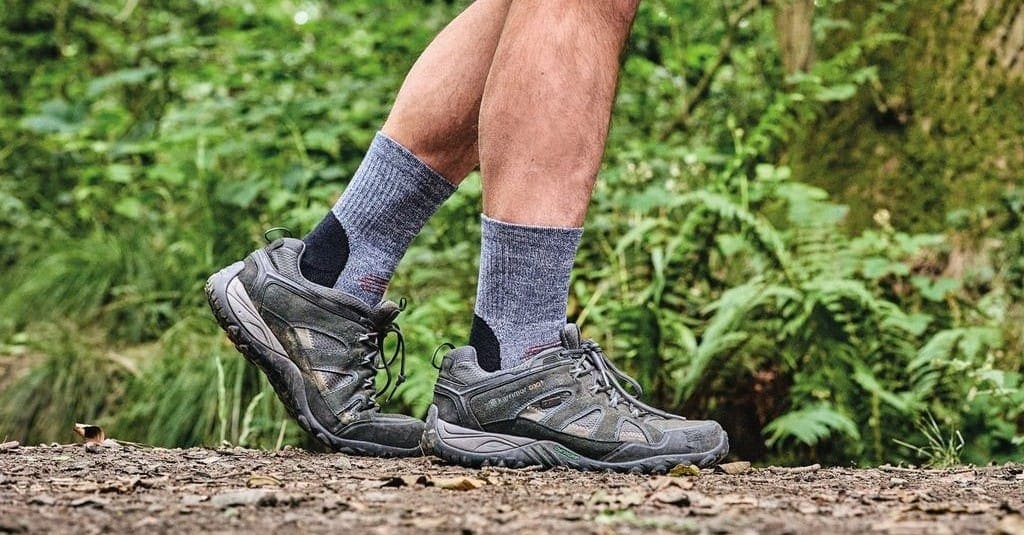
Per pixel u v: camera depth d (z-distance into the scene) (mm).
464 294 4383
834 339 3709
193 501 1491
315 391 2178
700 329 4102
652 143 4781
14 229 6633
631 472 2045
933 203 4332
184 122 5883
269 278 2164
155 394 4473
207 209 5453
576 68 1955
